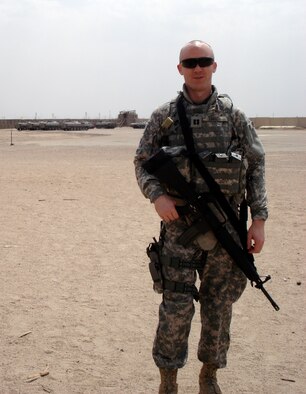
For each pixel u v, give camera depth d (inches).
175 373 124.7
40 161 935.7
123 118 4635.8
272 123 3619.6
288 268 250.5
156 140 126.6
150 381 143.5
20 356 157.3
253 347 165.6
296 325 182.9
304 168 780.6
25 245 294.8
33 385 140.7
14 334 172.9
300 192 522.9
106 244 298.7
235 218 121.2
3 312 191.9
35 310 194.4
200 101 123.1
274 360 156.9
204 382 131.3
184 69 121.0
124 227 347.9
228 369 151.3
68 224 357.4
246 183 126.3
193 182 120.7
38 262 259.3
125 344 166.4
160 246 124.6
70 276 236.2
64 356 157.8
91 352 160.4
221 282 125.7
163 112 125.0
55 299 206.4
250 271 120.1
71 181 622.2
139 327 179.8
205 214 119.2
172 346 122.6
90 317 188.1
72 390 138.4
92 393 136.9
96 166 828.6
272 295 213.3
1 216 388.2
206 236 119.9
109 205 443.2
